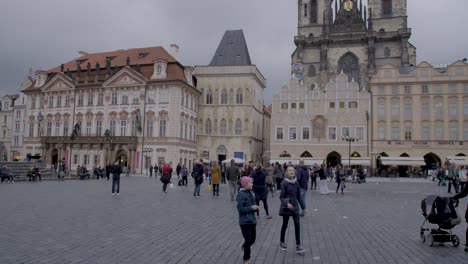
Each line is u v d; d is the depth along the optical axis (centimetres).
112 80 8744
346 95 8319
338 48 10369
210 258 1158
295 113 8500
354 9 10669
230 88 9188
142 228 1630
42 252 1186
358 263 1131
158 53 9206
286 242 1415
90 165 8669
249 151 8975
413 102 8119
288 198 1262
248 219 1080
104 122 8819
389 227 1769
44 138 9150
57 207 2259
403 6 10269
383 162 7844
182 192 3566
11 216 1892
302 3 11069
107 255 1166
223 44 9769
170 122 8231
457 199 1405
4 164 5256
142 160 8319
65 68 9825
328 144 8300
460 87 7938
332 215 2166
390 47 10112
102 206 2348
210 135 9238
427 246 1372
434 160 8200
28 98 9788
